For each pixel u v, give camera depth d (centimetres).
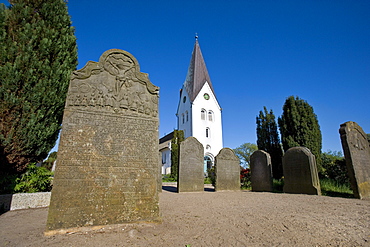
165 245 348
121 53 573
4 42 757
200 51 4319
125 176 492
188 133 3838
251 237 388
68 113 478
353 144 984
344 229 435
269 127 2142
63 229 415
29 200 718
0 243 357
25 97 769
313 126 1659
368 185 974
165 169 3753
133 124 535
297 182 1121
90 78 521
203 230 429
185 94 4141
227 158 1430
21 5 802
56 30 876
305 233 410
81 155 465
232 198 956
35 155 830
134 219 475
